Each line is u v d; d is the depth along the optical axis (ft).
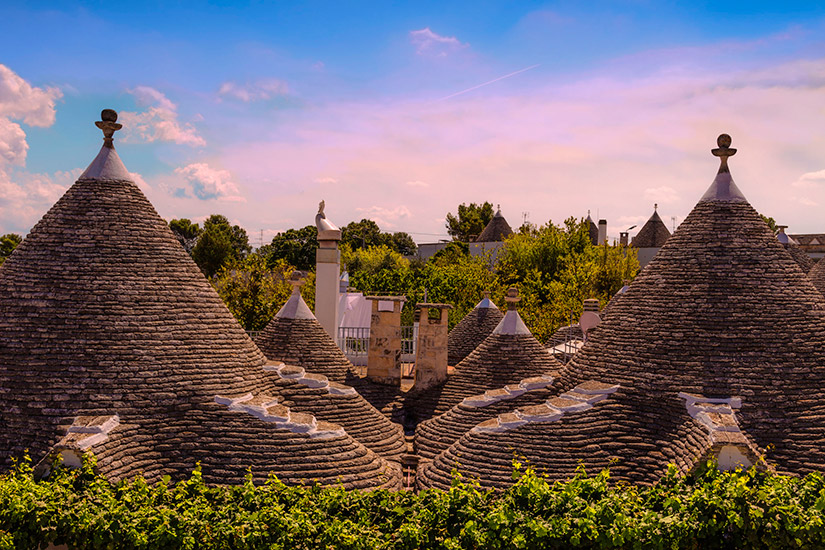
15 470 42.50
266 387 55.98
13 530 37.09
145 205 55.36
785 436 45.29
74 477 40.32
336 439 49.42
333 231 86.02
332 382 60.85
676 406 48.60
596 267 185.57
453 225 361.71
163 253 53.93
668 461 45.75
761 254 53.21
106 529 37.24
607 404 50.85
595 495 39.88
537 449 48.47
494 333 70.28
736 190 55.83
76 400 45.68
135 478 41.27
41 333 47.57
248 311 145.69
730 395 47.42
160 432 46.65
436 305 69.67
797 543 35.99
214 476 45.34
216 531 37.63
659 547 36.68
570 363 59.31
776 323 50.21
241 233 319.06
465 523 38.65
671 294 53.52
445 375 69.56
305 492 41.93
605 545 36.94
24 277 49.73
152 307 50.96
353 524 39.24
